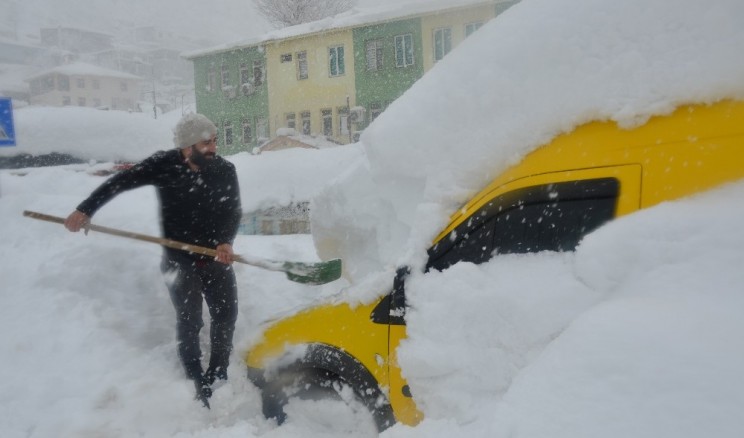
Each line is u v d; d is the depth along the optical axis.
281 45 32.81
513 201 2.23
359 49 30.14
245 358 3.10
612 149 2.04
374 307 2.47
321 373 2.79
